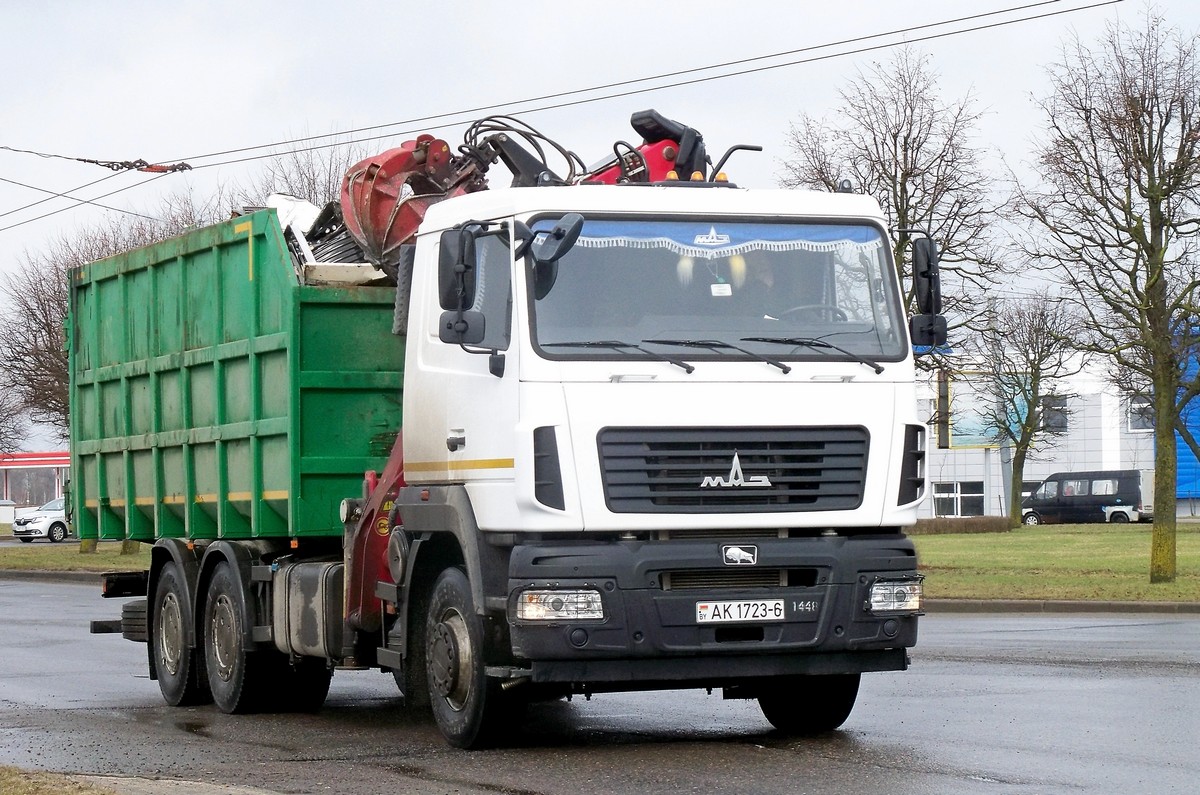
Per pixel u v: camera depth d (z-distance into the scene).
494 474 8.70
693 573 8.49
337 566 10.65
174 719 11.39
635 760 8.57
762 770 8.12
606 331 8.66
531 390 8.48
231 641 11.67
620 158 10.91
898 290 9.23
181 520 13.10
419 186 11.48
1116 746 8.69
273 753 9.41
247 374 11.65
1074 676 12.30
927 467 9.06
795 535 8.77
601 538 8.55
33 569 35.59
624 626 8.31
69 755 9.45
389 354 11.12
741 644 8.44
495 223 8.88
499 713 8.89
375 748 9.52
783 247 9.09
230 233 11.88
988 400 57.59
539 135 11.37
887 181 29.92
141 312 13.38
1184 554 31.88
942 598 21.81
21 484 88.12
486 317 8.92
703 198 9.09
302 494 10.91
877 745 8.95
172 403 12.88
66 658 16.28
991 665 13.30
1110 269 23.83
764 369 8.73
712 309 8.87
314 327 10.95
